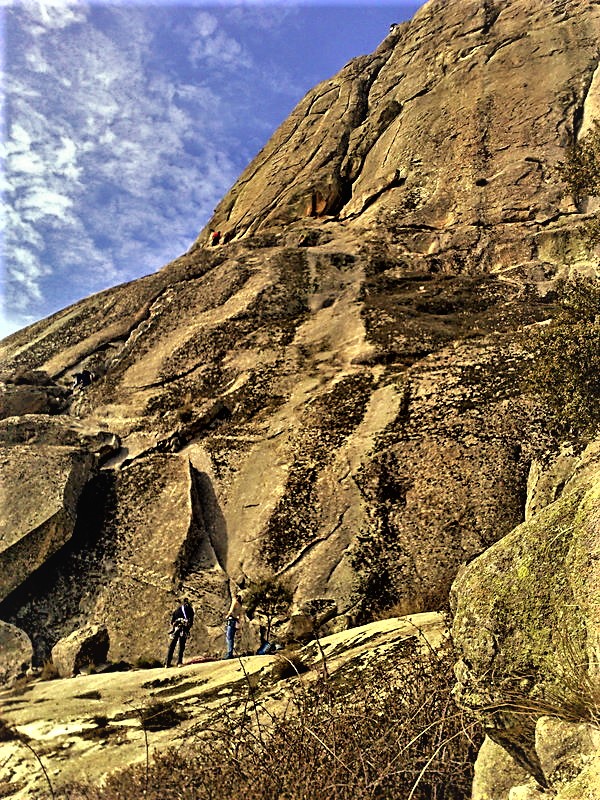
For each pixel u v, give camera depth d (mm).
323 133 44594
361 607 14570
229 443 20625
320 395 21234
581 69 35250
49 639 16906
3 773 7445
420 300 25938
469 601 4262
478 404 17641
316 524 16641
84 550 18938
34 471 20438
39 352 32062
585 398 12406
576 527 3967
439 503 15727
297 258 30828
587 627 3506
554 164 31406
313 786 4594
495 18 42719
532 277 26766
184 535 17922
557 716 3586
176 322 29328
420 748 4988
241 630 15094
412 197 34094
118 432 23359
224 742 6000
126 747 7434
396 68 45719
